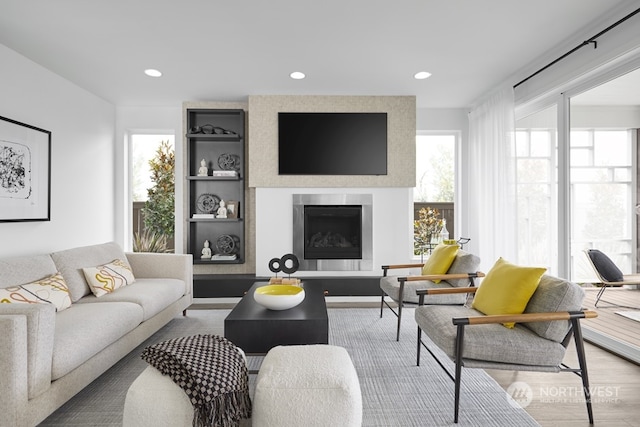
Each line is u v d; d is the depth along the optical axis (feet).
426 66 11.59
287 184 14.56
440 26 9.10
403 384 7.63
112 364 7.69
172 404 4.67
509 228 12.53
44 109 11.25
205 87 13.42
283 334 7.42
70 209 12.48
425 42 9.95
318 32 9.36
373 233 14.74
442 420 6.31
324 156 14.58
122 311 8.18
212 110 14.88
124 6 8.07
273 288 9.16
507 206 12.62
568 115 10.68
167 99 14.69
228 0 7.88
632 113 8.63
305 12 8.40
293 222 14.66
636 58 8.50
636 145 8.59
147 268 12.37
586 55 9.39
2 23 8.70
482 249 14.40
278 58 10.93
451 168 16.51
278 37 9.61
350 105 14.52
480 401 6.93
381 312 12.26
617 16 8.45
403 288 10.12
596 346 9.61
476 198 15.08
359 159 14.62
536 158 12.00
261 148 14.49
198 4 8.04
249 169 14.51
